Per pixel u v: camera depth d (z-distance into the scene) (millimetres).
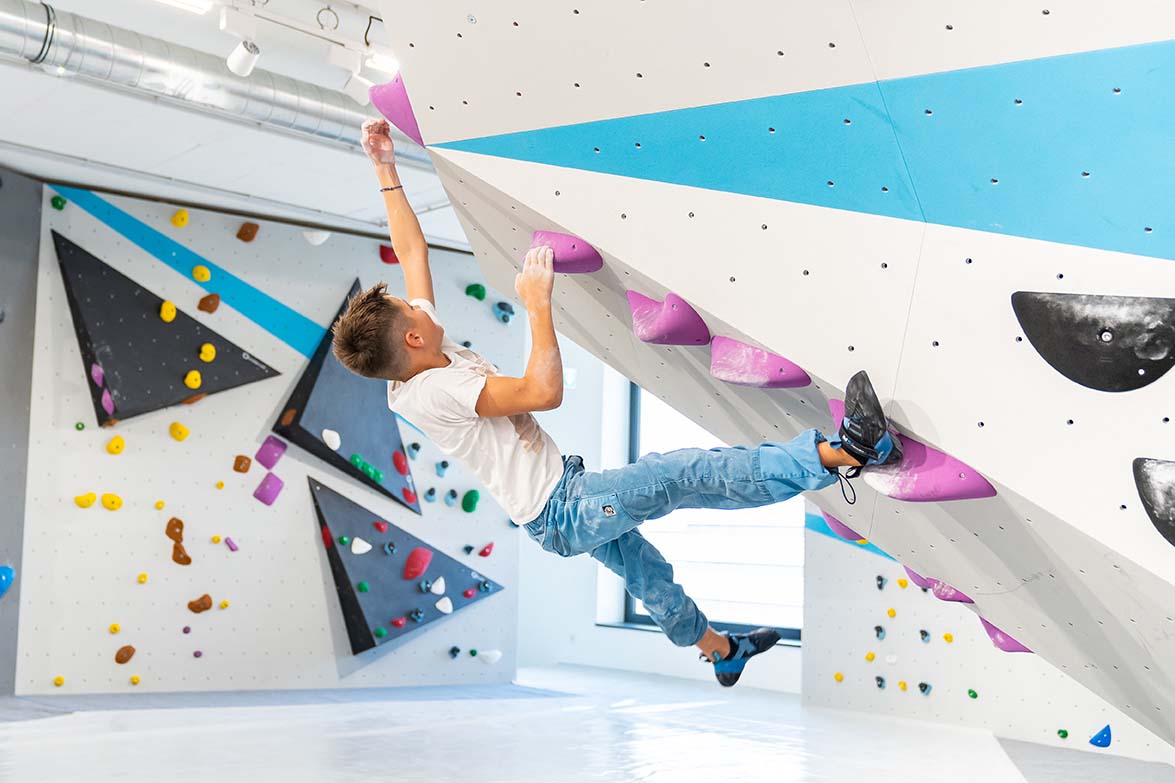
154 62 4312
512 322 7656
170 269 6297
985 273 1804
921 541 2625
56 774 3650
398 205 2600
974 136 1743
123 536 6012
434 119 2166
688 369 2574
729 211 1984
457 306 7422
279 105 4703
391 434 6973
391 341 2221
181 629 6145
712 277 2047
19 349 5746
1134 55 1590
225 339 6414
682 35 1858
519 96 2061
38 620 5703
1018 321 1797
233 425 6438
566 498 2193
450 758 4289
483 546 7355
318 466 6750
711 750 4715
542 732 5098
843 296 1938
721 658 2604
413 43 2064
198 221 6445
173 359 6203
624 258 2125
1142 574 1967
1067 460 1856
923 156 1793
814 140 1866
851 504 2709
